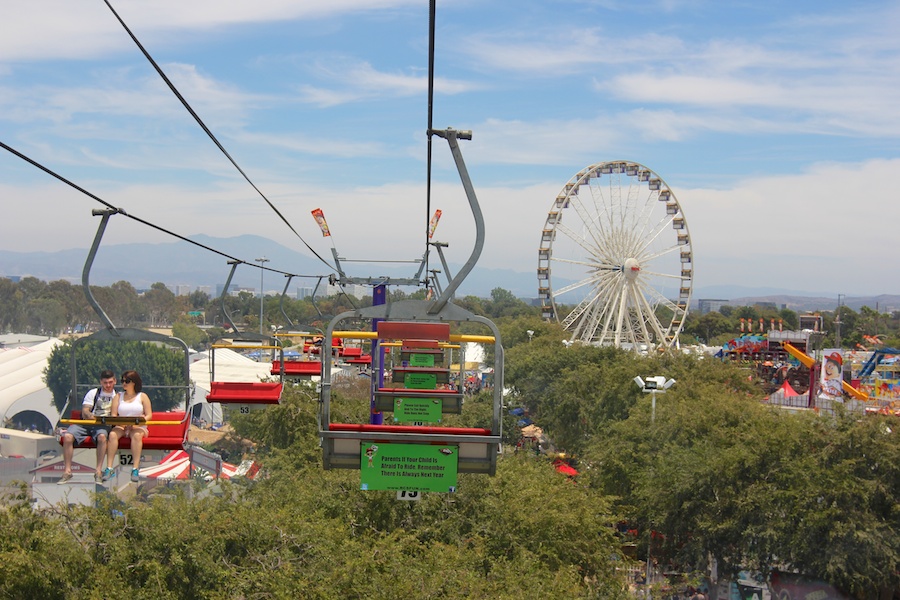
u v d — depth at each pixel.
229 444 74.19
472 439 10.87
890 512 29.75
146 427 13.44
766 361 104.44
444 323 10.48
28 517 22.39
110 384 13.31
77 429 13.21
